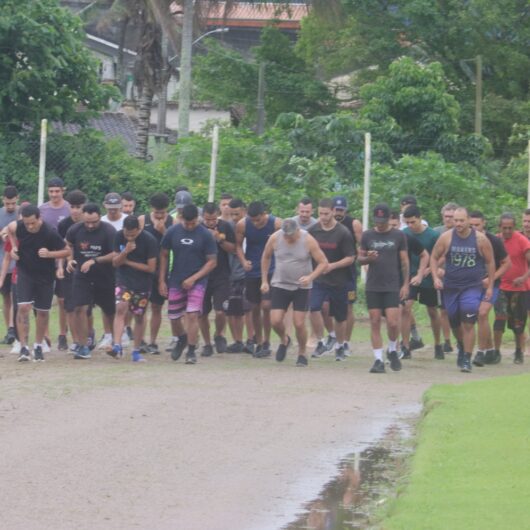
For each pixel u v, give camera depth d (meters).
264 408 33.62
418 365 44.34
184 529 21.80
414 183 63.97
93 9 136.88
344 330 45.31
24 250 41.22
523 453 26.39
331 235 44.19
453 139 87.31
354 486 25.23
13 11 70.69
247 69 133.62
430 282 45.81
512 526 20.53
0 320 53.53
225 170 65.19
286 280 42.78
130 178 66.31
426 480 24.33
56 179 46.84
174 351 43.56
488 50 123.81
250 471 26.31
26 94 71.00
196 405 33.75
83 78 73.50
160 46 106.75
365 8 125.69
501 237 45.59
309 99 131.75
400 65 92.75
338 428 31.14
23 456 27.00
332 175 66.06
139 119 106.69
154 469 26.17
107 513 22.64
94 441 28.70
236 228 45.44
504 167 101.88
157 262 44.16
